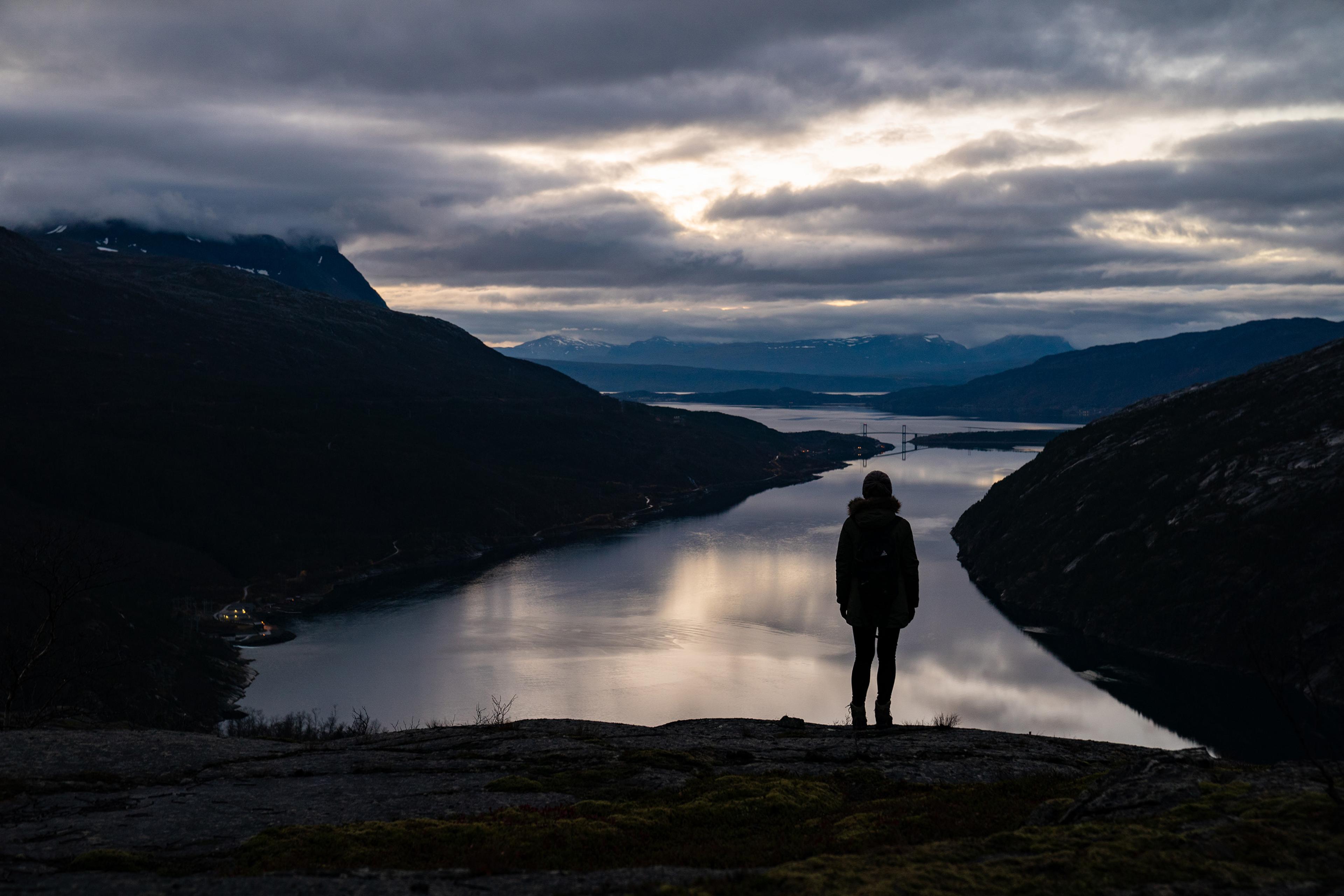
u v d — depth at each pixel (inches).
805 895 225.8
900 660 5339.6
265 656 5497.1
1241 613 5502.0
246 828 340.8
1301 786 278.5
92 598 5004.9
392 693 4753.9
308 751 478.0
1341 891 211.8
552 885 250.5
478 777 421.1
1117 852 242.4
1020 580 7096.5
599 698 4581.7
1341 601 5132.9
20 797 377.7
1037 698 4741.6
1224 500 6565.0
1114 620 6043.3
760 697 4564.5
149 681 4328.3
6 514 7027.6
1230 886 219.8
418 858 298.4
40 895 258.8
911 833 313.3
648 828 334.3
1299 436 6953.7
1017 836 265.6
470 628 6097.4
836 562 488.4
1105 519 7268.7
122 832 334.3
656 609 6491.1
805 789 378.0
